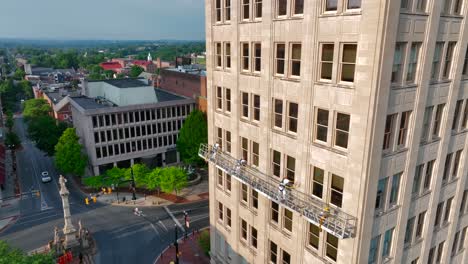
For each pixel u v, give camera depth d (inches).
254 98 1085.8
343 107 764.0
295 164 950.4
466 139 1029.8
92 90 3713.1
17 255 1284.4
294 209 896.3
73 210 2450.8
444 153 945.5
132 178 2544.3
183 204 2546.8
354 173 757.9
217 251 1534.2
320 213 820.0
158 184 2506.2
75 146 2851.9
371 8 649.6
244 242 1310.3
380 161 751.1
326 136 836.0
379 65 663.8
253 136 1112.2
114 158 3137.3
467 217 1188.5
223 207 1409.9
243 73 1104.2
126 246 1994.3
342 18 727.1
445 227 1091.3
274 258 1145.4
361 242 786.2
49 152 3329.2
